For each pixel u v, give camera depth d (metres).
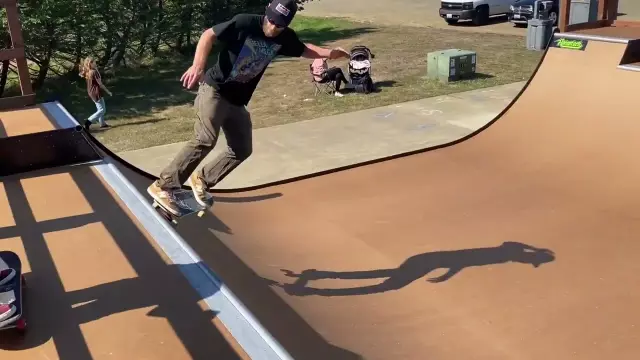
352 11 26.41
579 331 3.47
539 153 6.32
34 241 3.39
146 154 9.13
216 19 17.27
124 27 14.77
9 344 2.50
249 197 5.90
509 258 4.34
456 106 10.86
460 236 4.74
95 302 2.78
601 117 6.38
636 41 6.71
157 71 15.55
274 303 3.96
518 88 11.88
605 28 8.02
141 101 12.70
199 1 16.44
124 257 3.18
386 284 4.12
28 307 2.75
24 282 2.90
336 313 3.82
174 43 17.41
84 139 4.62
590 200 5.23
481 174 6.08
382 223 5.11
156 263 3.10
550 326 3.54
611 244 4.45
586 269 4.12
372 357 3.38
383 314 3.78
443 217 5.12
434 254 4.48
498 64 14.23
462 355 3.35
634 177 5.48
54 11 12.45
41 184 4.25
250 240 4.96
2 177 4.41
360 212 5.37
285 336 3.59
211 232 5.12
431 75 13.14
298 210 5.52
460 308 3.78
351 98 11.93
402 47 16.98
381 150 8.71
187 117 11.31
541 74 7.43
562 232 4.70
